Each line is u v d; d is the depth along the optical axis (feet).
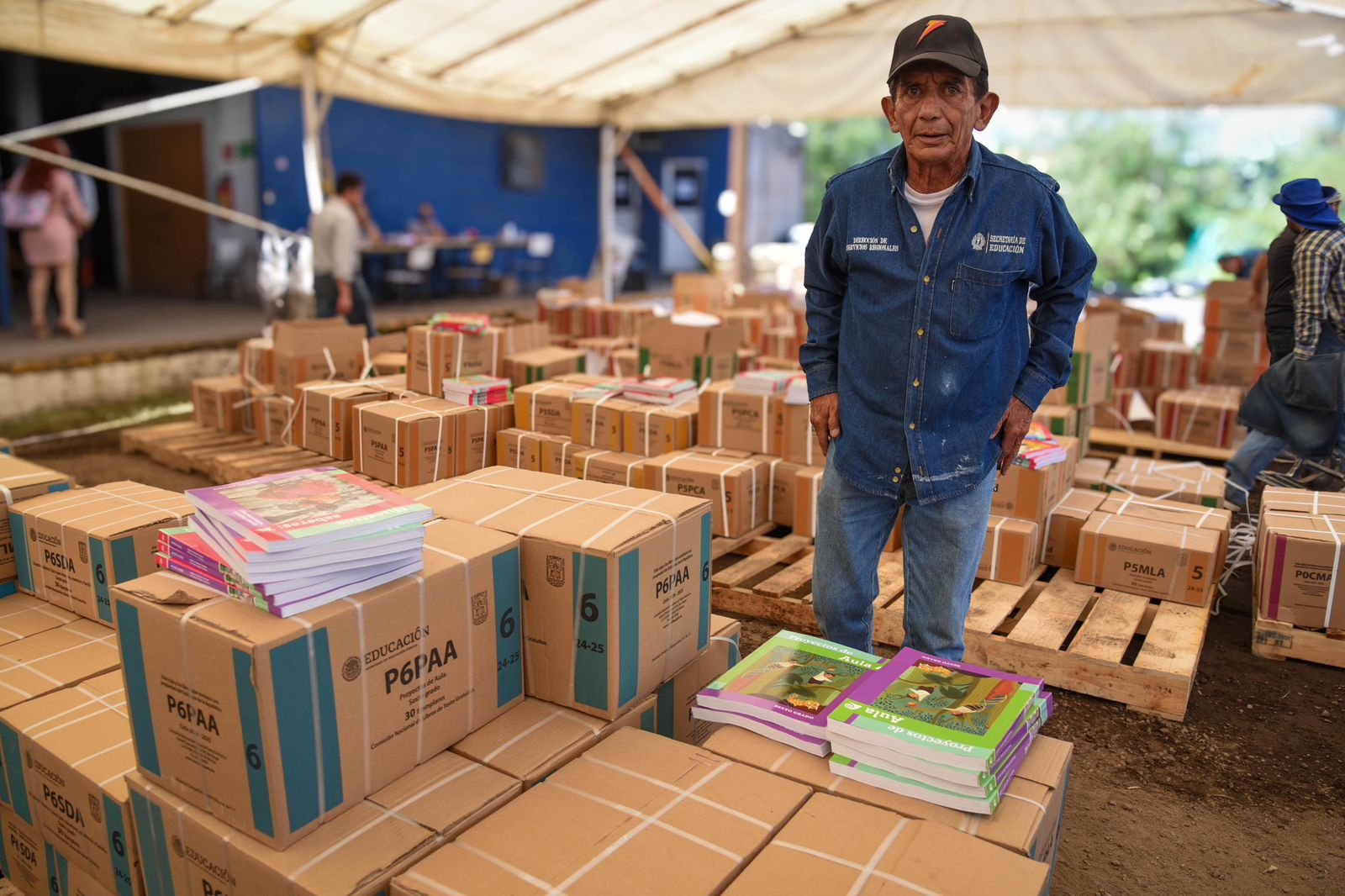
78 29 19.22
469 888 4.93
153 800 5.77
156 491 9.73
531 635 6.77
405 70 25.84
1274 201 14.12
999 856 5.09
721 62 28.68
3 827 7.31
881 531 7.66
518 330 18.66
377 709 5.69
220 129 41.81
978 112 6.59
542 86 29.43
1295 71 21.86
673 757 6.12
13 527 9.23
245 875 5.30
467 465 15.11
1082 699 10.26
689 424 14.97
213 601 5.52
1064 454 12.82
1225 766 9.06
